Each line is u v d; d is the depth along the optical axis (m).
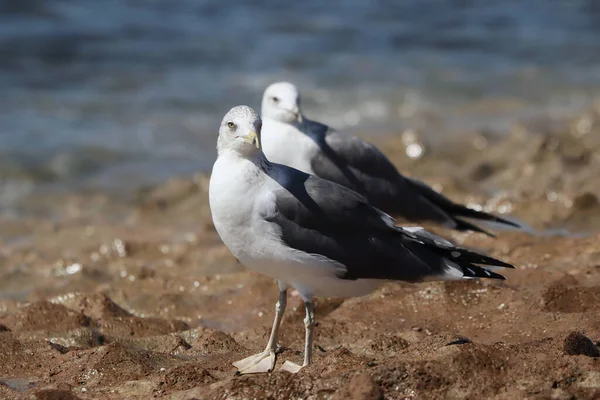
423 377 7.72
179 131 23.77
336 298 11.16
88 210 18.80
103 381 8.63
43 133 23.06
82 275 13.33
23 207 19.02
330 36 33.62
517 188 17.91
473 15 37.75
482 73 29.67
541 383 7.61
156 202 17.98
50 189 19.98
